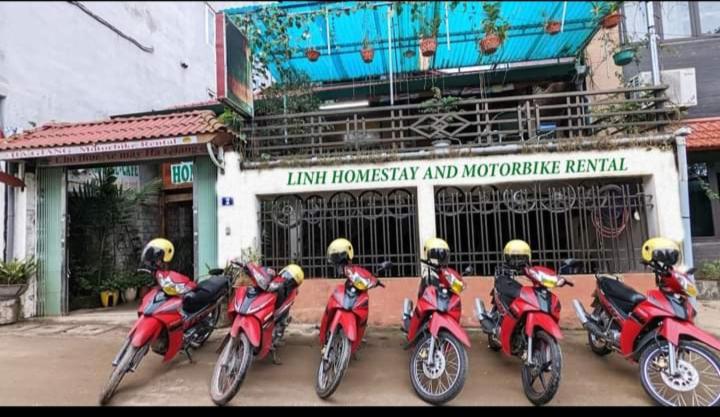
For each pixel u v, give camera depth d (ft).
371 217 21.36
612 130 23.07
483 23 22.26
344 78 32.83
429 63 30.22
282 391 13.05
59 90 31.27
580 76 30.09
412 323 13.99
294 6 22.86
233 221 21.44
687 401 11.96
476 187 21.29
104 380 14.05
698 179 27.37
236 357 12.48
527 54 28.71
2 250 24.53
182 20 44.96
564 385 13.39
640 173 19.76
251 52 23.09
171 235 36.27
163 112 32.71
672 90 26.99
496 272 16.48
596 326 14.51
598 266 20.72
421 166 20.75
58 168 23.97
